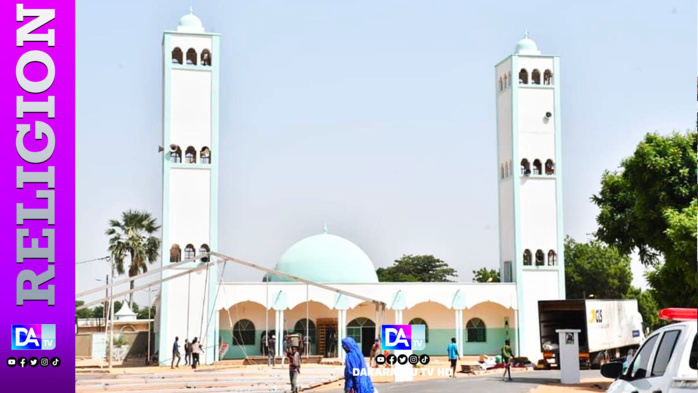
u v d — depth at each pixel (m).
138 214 73.50
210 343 54.91
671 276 38.19
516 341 60.19
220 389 35.09
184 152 57.12
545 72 63.09
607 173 44.12
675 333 10.26
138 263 72.81
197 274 55.78
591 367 46.25
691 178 37.72
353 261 64.00
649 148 38.09
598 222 43.88
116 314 78.12
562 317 47.75
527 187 61.75
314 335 60.12
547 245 61.47
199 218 56.66
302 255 63.69
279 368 47.47
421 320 61.62
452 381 38.09
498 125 64.75
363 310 59.84
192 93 57.66
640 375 11.23
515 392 31.09
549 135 62.41
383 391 32.47
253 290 56.56
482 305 62.12
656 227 39.22
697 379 9.09
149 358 58.47
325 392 34.22
